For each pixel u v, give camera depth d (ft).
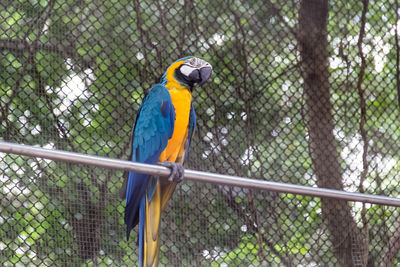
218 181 15.05
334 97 23.97
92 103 20.26
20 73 19.54
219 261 20.75
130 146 19.97
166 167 15.80
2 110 19.20
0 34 19.54
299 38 23.67
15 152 12.75
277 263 21.57
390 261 22.72
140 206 17.30
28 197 19.06
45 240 18.90
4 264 18.25
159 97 19.39
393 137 24.41
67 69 20.10
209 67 20.30
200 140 21.72
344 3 24.40
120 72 20.84
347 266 22.20
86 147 19.99
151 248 17.06
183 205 20.68
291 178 22.70
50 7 20.07
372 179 23.50
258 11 23.36
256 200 21.68
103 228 19.86
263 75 23.07
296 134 23.03
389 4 24.94
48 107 19.70
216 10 22.66
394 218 23.26
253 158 22.24
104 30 20.74
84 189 19.80
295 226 22.09
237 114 22.43
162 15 21.72
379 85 24.48
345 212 22.59
